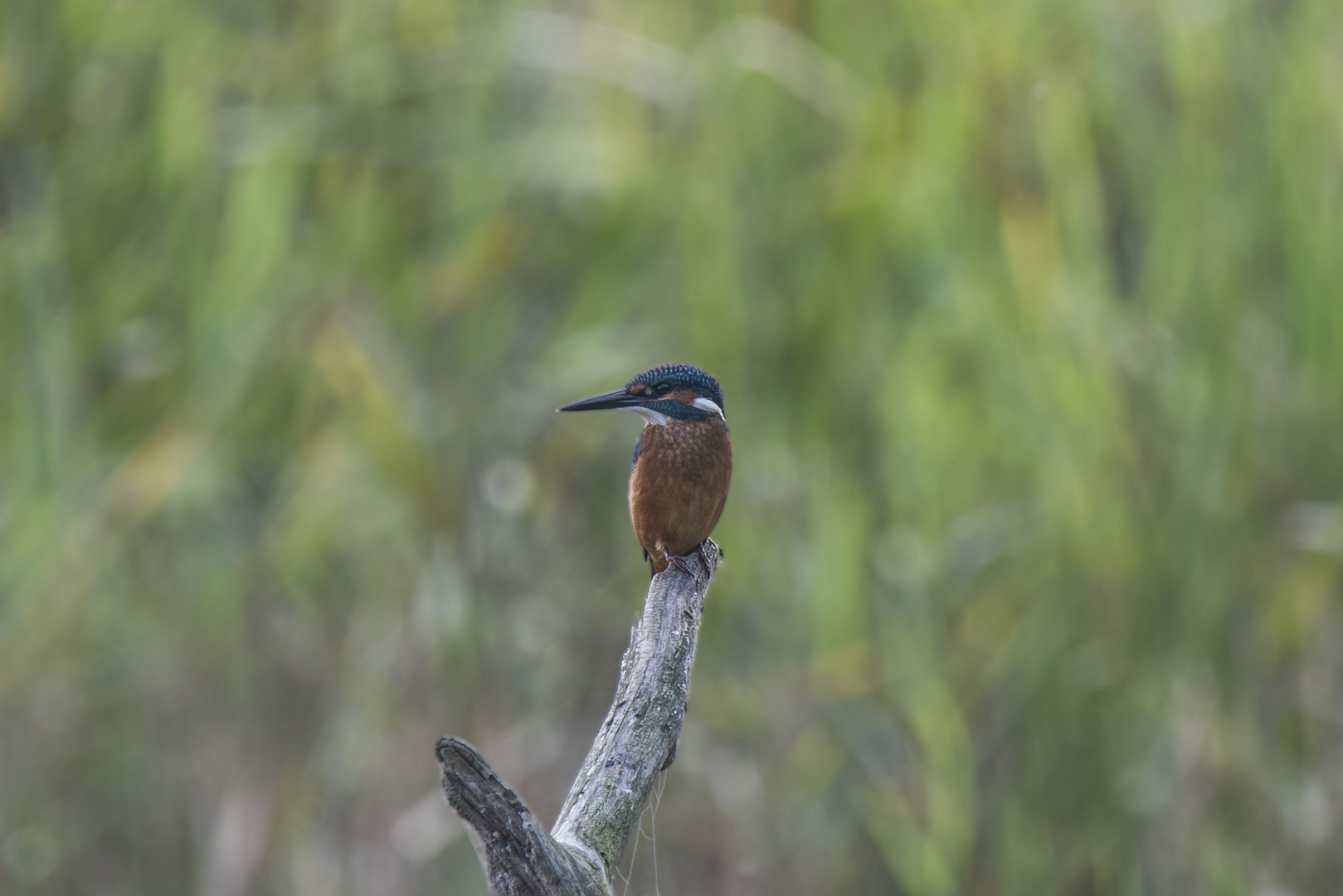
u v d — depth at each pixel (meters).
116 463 10.62
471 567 10.61
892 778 10.66
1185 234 10.58
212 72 10.95
